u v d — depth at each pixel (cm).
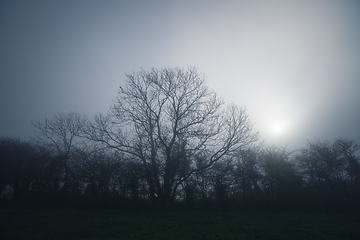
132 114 2403
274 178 2405
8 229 1309
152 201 2062
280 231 1337
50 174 2281
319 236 1259
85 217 1588
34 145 2684
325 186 2406
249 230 1340
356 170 2527
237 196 2183
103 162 2186
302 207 2131
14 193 2164
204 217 1673
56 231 1272
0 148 2328
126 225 1402
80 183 2209
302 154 2794
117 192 2045
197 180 2200
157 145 2244
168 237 1191
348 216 1862
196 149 2261
